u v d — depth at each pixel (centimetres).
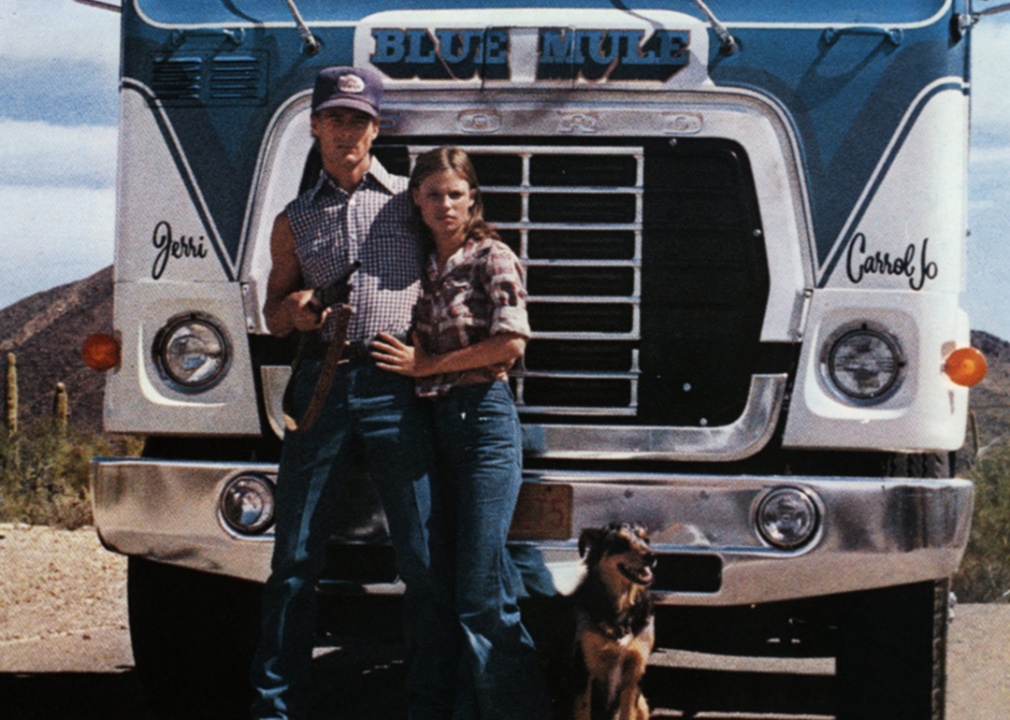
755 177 455
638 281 457
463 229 431
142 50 476
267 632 428
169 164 472
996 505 984
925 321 453
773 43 458
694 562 447
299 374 432
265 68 468
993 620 784
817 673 635
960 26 462
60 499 1223
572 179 459
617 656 432
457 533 429
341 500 436
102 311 3803
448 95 461
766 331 454
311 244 434
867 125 456
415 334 428
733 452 454
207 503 452
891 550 434
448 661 432
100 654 656
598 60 459
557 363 460
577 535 439
